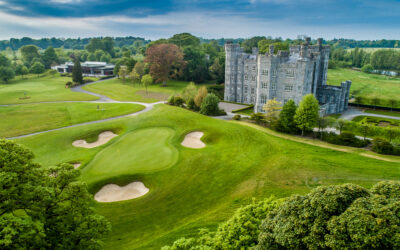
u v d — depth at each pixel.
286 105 72.25
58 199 24.91
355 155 53.53
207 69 170.25
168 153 53.97
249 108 104.12
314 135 69.06
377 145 56.88
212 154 53.22
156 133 66.88
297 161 49.38
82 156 56.03
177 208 37.19
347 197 17.98
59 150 61.28
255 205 26.12
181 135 65.00
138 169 47.09
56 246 22.25
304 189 39.56
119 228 33.34
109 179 44.03
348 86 103.69
